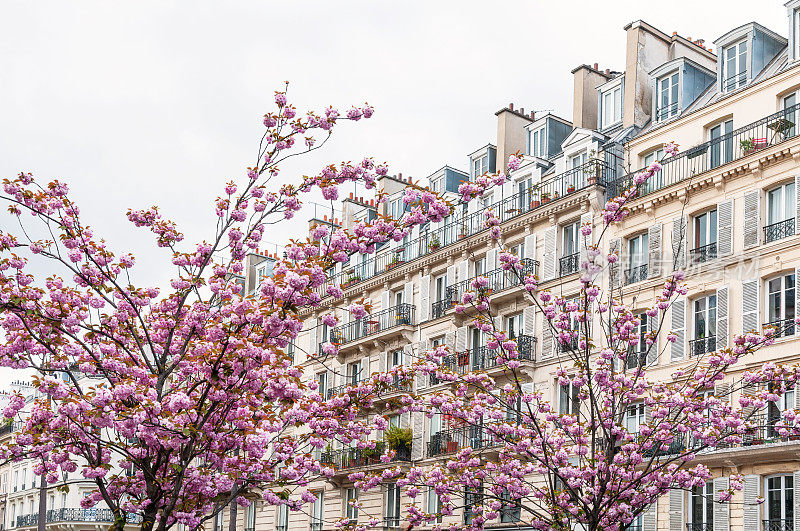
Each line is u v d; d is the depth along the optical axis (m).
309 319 56.22
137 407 16.61
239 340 16.84
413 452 45.31
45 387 16.70
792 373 24.02
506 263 24.55
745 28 36.78
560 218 40.44
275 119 19.50
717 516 31.55
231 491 19.45
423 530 43.28
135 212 20.12
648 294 35.09
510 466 25.02
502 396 27.17
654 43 42.94
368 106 19.36
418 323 47.78
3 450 18.22
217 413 18.22
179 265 19.59
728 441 24.33
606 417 24.45
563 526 22.67
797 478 29.47
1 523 84.19
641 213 36.53
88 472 19.08
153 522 17.52
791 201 31.98
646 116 42.22
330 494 50.03
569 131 47.41
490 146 49.97
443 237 47.81
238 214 19.61
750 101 34.19
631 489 22.98
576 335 25.62
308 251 17.53
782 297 31.55
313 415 19.75
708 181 34.12
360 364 51.75
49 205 18.47
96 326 18.92
